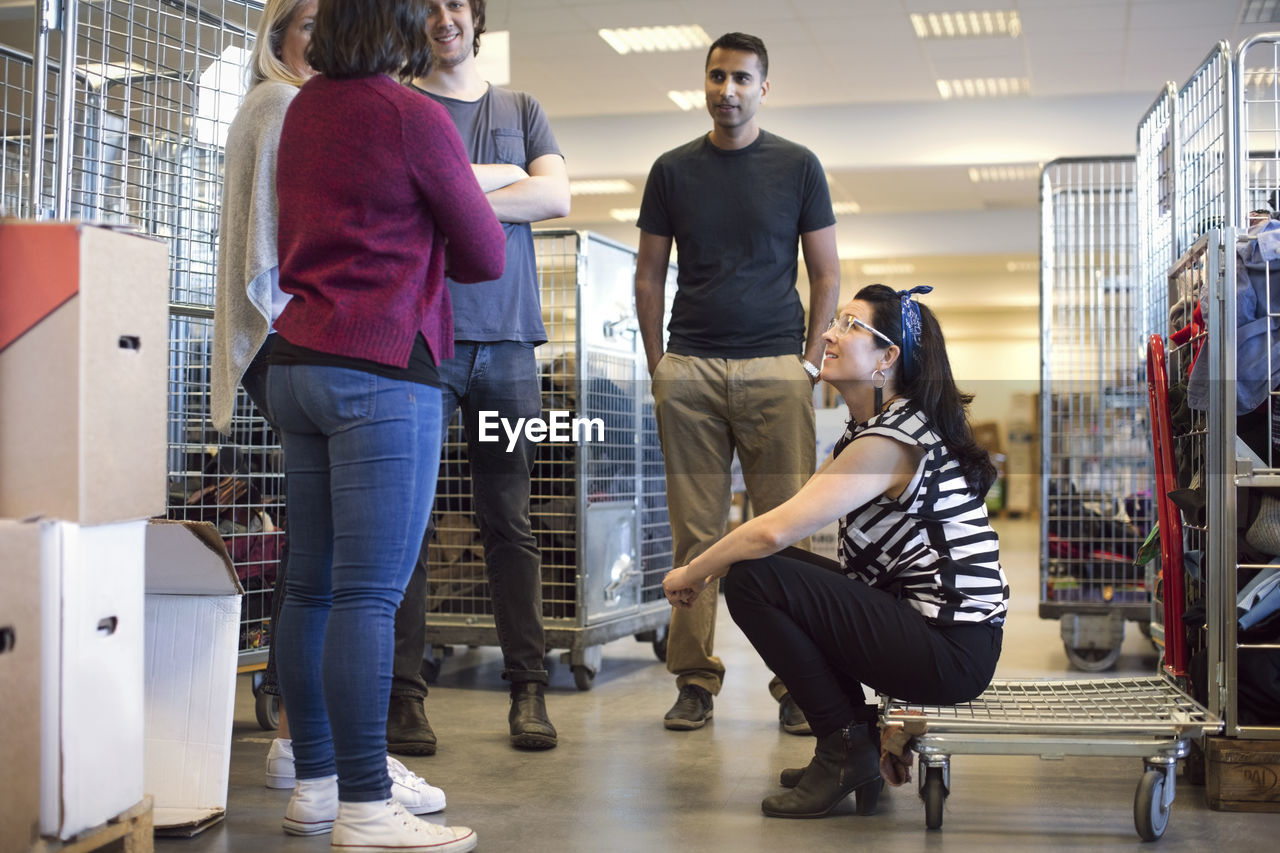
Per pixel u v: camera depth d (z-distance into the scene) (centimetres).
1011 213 1396
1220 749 221
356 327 172
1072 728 205
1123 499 416
